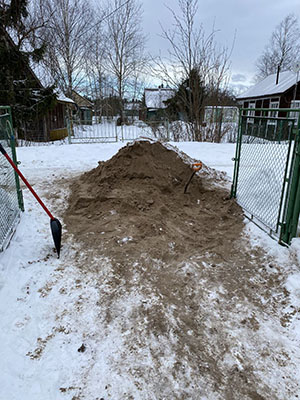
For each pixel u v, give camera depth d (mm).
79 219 4797
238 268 3592
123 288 3188
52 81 22109
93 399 2041
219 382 2191
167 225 4578
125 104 32188
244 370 2289
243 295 3137
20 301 2922
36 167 8211
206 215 4965
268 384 2184
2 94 15227
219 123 14922
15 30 17672
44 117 17125
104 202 5172
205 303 3006
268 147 4523
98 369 2262
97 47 26547
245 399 2068
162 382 2176
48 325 2660
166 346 2484
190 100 14594
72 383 2148
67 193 5910
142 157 5980
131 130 20016
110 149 10875
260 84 24562
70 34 22531
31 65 18812
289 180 3641
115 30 26094
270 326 2725
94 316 2785
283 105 19359
